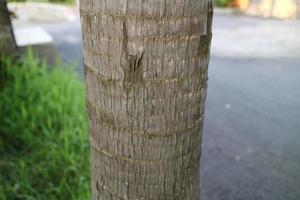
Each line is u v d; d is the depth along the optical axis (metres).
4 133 2.93
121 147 1.06
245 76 4.68
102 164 1.13
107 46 0.96
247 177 2.64
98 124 1.08
